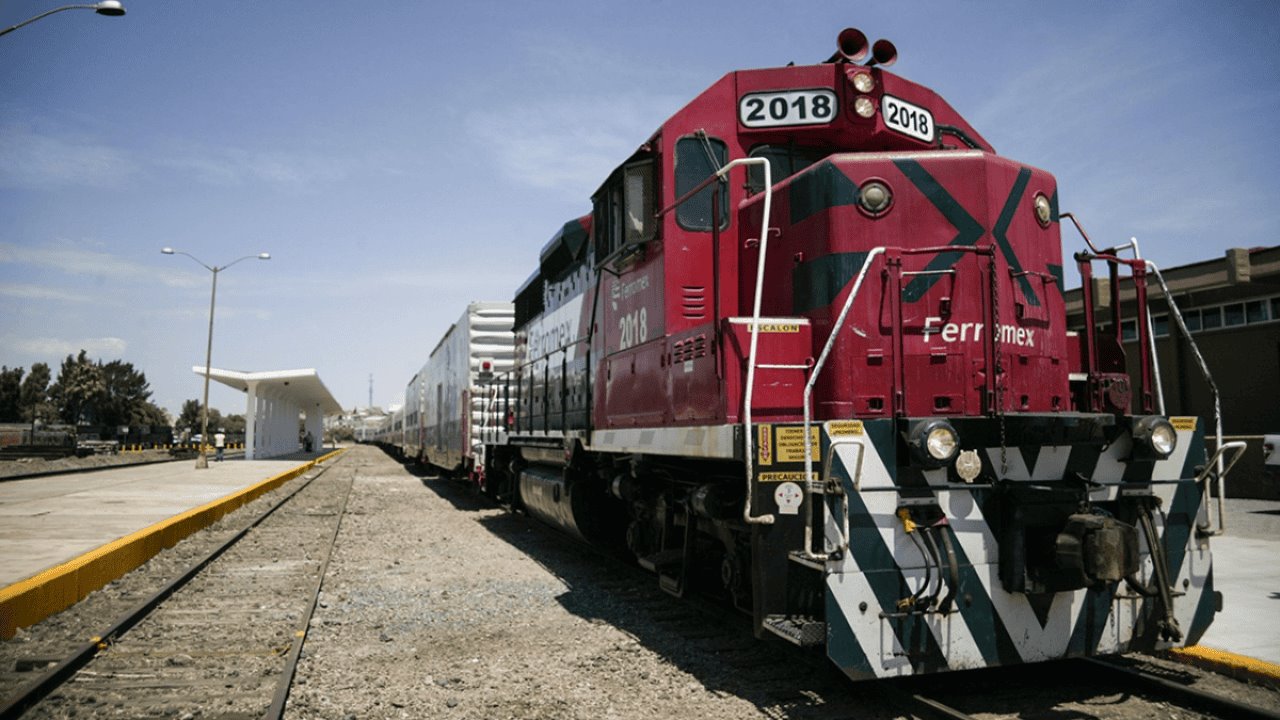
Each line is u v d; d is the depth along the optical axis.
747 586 5.59
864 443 4.27
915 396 4.77
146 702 4.67
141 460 38.41
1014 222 5.04
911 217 4.95
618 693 4.81
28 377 96.19
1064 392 5.10
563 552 10.37
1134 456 4.66
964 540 4.36
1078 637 4.52
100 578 8.21
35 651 5.69
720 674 5.09
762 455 4.46
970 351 4.82
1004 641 4.38
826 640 4.12
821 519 4.38
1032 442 4.48
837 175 4.99
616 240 7.21
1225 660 4.89
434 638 6.21
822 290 5.00
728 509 5.57
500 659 5.59
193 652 5.75
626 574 8.55
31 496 17.06
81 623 6.62
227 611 7.15
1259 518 11.40
